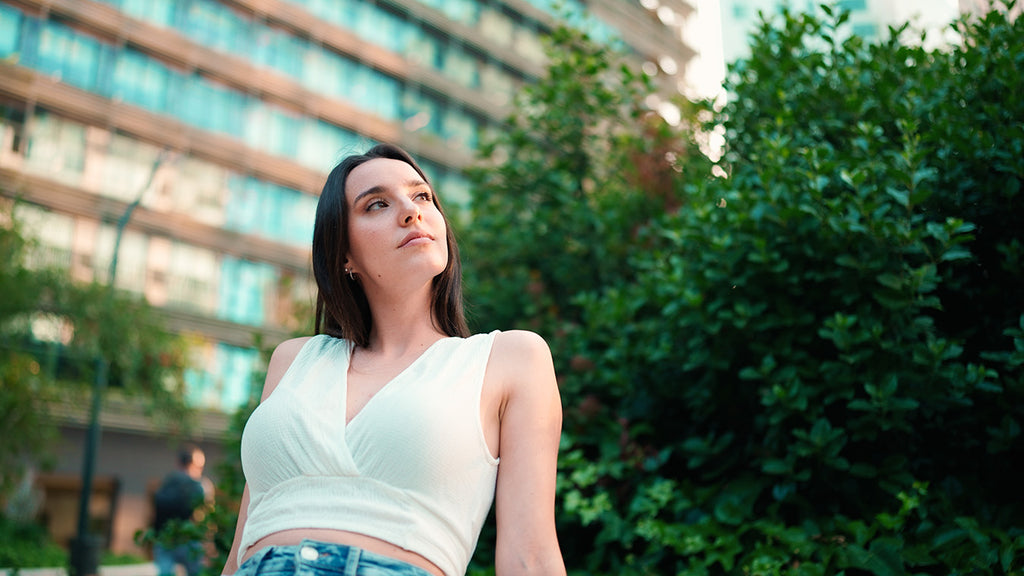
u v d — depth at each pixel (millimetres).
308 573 1152
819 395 2699
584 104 5141
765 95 3693
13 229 11914
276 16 24203
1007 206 2666
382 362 1463
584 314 3986
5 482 11469
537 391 1367
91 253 20219
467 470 1278
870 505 2615
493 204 5352
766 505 2777
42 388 11492
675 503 2871
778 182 2961
